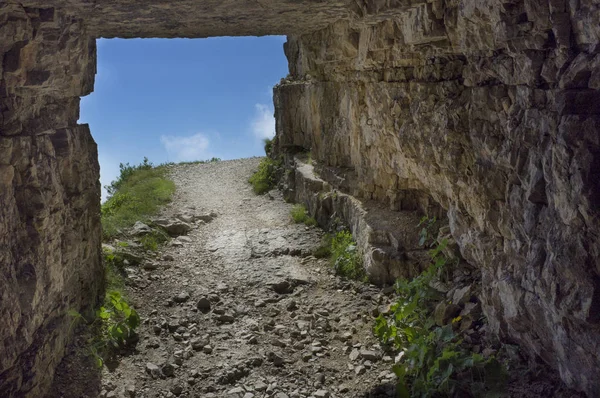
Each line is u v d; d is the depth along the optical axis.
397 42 6.19
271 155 14.11
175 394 5.12
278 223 9.98
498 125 4.53
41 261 4.62
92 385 5.06
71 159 5.59
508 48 4.00
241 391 5.12
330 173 9.64
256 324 6.36
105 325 5.97
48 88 4.92
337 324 6.30
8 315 4.07
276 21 6.88
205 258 8.36
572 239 3.42
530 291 4.09
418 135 6.05
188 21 6.29
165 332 6.21
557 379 4.09
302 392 5.08
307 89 11.19
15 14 4.21
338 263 7.64
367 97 7.69
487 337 4.94
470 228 5.34
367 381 5.16
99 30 6.18
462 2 4.47
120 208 10.19
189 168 15.94
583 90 3.34
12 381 4.15
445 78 5.56
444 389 4.50
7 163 4.21
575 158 3.26
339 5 6.02
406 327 5.39
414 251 6.88
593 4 3.10
